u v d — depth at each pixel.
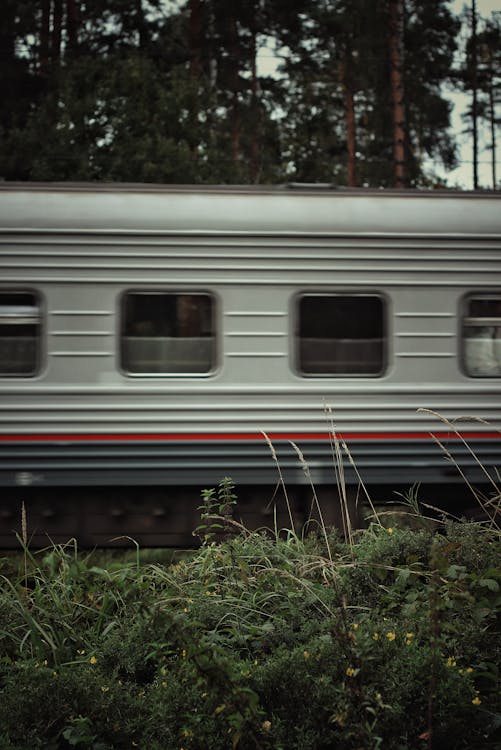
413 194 7.23
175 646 4.41
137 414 6.88
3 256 6.83
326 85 30.42
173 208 6.96
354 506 7.16
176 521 7.10
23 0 24.83
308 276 7.03
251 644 4.70
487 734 3.96
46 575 5.85
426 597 4.76
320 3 27.19
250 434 6.93
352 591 4.96
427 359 7.11
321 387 6.99
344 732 3.69
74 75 18.66
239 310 6.97
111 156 17.69
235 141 30.39
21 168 18.56
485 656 4.34
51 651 4.69
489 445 7.13
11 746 3.84
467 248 7.19
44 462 6.82
